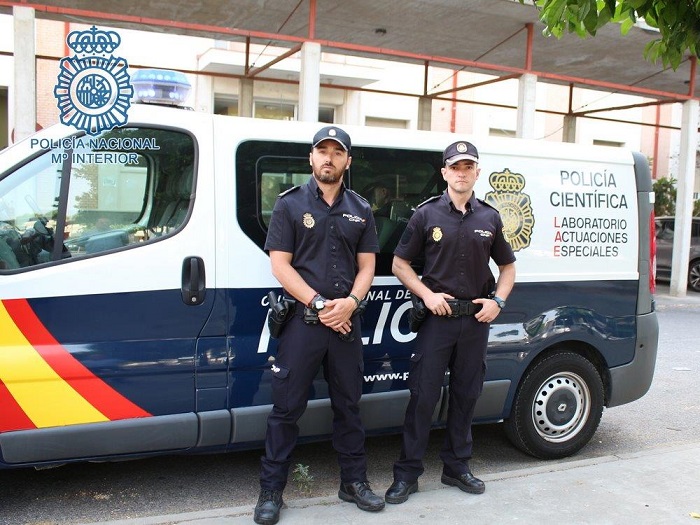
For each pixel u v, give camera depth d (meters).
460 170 3.36
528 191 4.09
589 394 4.30
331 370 3.24
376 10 10.38
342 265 3.18
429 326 3.44
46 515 3.38
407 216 3.87
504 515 3.29
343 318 3.11
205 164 3.35
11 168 3.10
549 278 4.12
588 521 3.24
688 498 3.51
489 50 12.62
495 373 4.00
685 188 13.07
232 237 3.37
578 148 4.28
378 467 4.12
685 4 2.94
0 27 11.73
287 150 3.54
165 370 3.25
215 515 3.21
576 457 4.43
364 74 15.27
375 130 3.82
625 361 4.40
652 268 4.50
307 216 3.12
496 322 3.98
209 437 3.35
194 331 3.30
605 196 4.32
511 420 4.16
